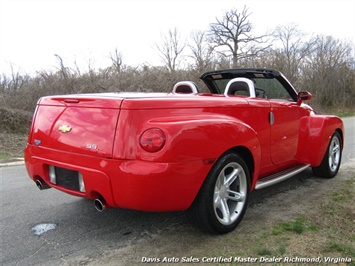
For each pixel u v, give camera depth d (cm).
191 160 267
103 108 276
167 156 254
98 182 270
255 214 357
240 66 1975
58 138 301
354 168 556
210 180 287
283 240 295
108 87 1380
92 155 275
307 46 2620
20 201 421
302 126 440
